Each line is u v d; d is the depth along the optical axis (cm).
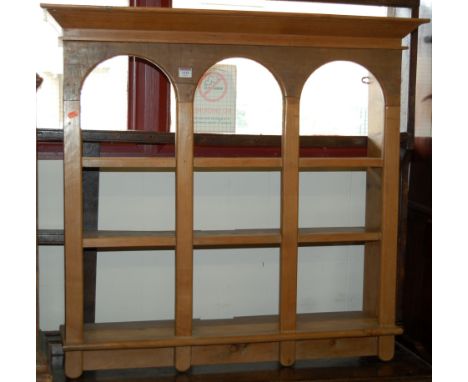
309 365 231
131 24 201
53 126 257
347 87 276
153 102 264
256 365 230
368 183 245
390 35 219
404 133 258
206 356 219
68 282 207
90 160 206
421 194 258
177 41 206
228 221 268
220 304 270
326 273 277
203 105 263
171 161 212
